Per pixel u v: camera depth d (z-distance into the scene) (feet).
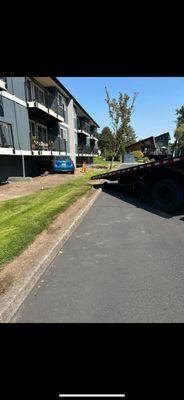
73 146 107.86
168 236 19.92
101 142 278.87
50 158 84.53
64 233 19.30
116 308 10.70
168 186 28.37
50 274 13.83
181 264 14.83
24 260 14.29
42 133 84.12
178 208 28.17
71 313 10.41
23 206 29.22
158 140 139.13
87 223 23.94
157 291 11.97
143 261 15.29
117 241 18.83
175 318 10.05
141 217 26.21
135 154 191.21
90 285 12.59
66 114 103.76
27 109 61.05
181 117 181.98
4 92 49.65
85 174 74.54
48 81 76.18
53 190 42.39
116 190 46.29
